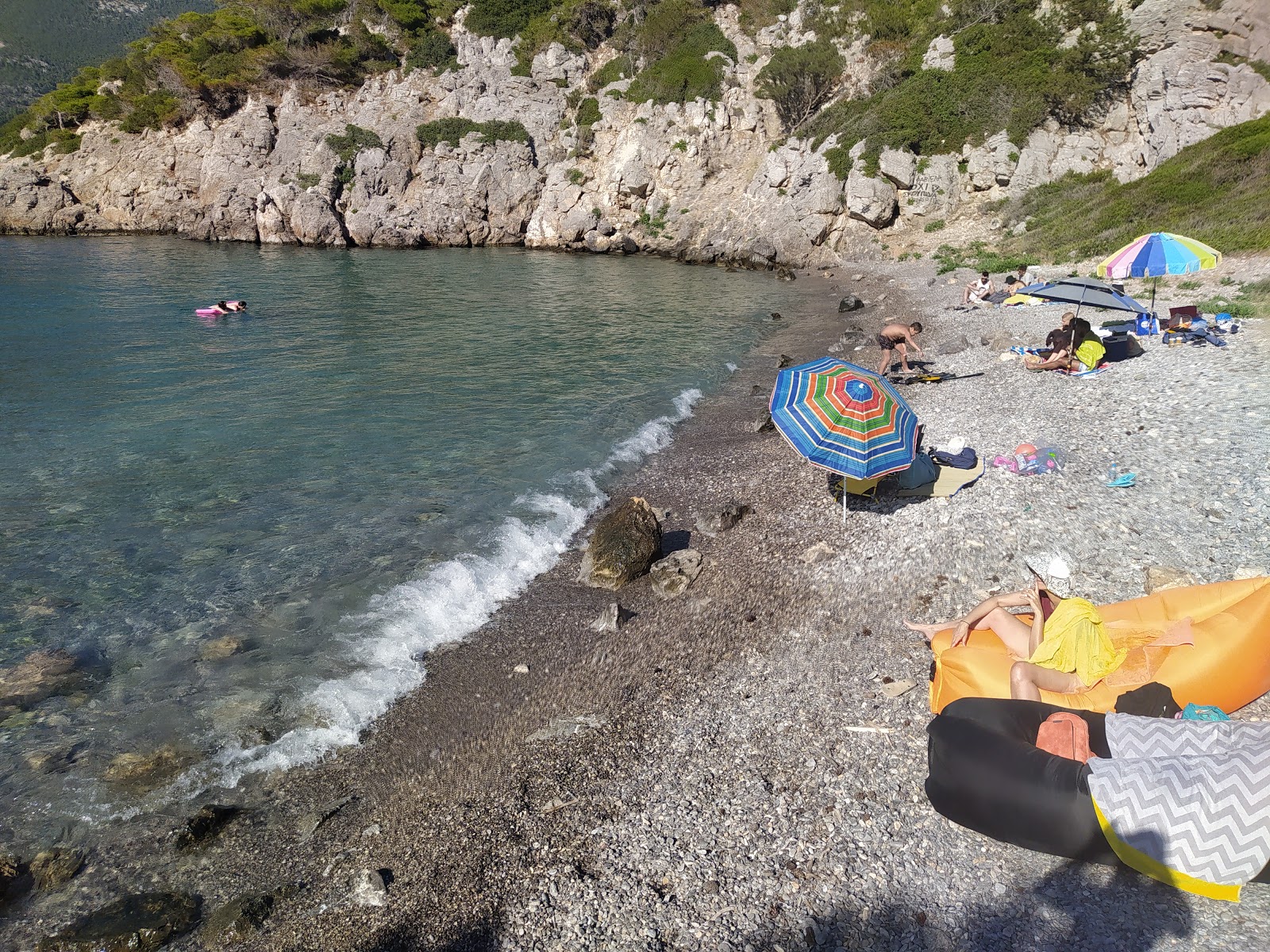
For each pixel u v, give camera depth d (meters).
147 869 5.73
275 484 12.63
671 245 47.62
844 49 47.59
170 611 9.02
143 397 17.23
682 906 5.11
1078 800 4.70
